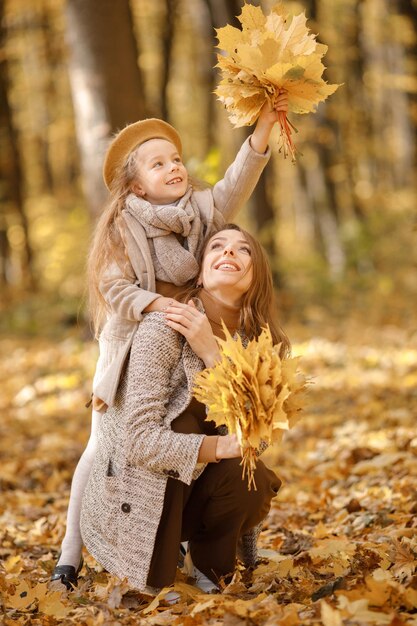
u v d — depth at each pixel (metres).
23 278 29.64
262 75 4.83
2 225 29.31
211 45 24.92
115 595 4.62
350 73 29.84
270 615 4.21
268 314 5.09
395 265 26.25
